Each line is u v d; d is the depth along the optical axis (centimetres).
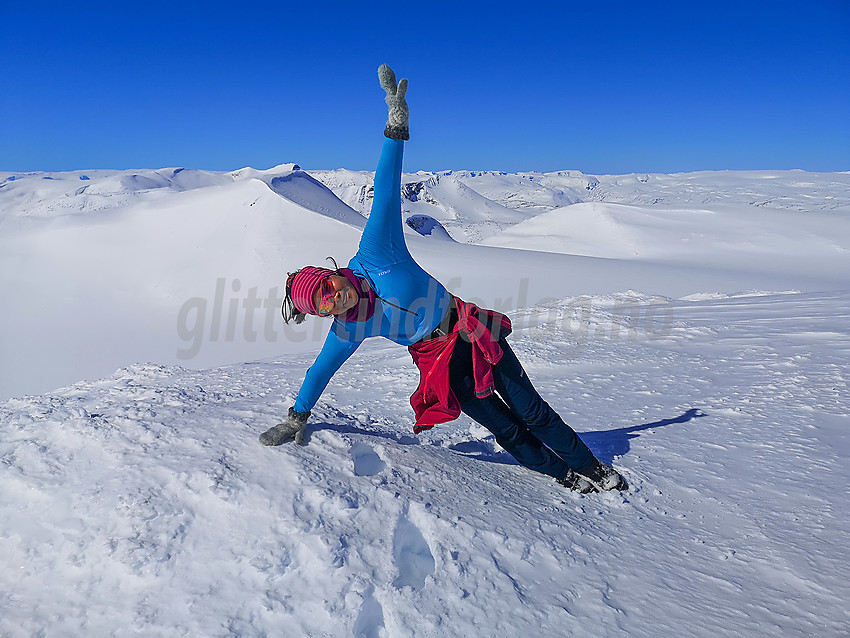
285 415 287
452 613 181
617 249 5734
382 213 228
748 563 219
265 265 4119
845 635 177
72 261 4441
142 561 187
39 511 208
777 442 334
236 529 201
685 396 439
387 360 629
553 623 182
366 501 220
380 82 217
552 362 554
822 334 632
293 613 176
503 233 7094
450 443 325
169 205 5569
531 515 238
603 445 337
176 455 236
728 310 908
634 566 215
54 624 171
